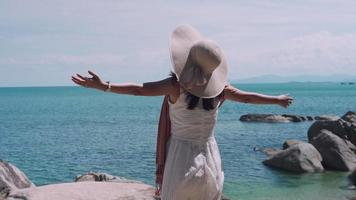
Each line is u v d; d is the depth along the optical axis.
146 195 8.23
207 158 4.65
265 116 56.97
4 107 110.12
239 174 22.34
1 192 10.88
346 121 28.55
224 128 48.31
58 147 36.03
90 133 47.25
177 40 4.65
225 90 4.81
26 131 50.72
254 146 33.91
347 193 17.98
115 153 32.03
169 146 4.70
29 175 24.64
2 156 31.77
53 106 112.94
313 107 90.44
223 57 4.74
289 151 23.23
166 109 4.75
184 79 4.47
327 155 22.95
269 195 17.89
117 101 146.25
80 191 8.14
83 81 4.27
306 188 19.02
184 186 4.55
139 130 49.84
